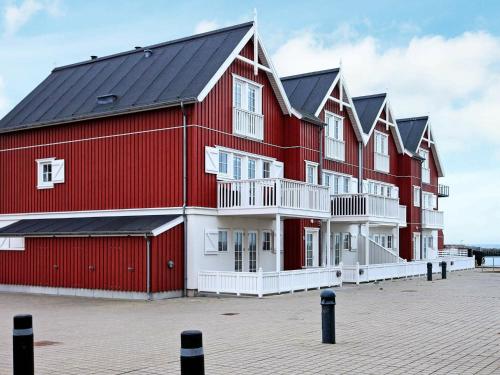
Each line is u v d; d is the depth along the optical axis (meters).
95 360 10.08
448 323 14.23
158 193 23.03
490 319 14.94
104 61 29.41
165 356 10.34
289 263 27.81
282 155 27.92
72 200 25.61
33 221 26.45
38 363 9.88
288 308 17.45
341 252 32.06
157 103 22.67
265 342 11.61
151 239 21.05
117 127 24.39
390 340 11.79
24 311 17.78
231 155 24.38
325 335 11.46
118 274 21.70
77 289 22.86
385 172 37.91
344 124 33.00
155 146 23.23
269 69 26.48
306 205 24.67
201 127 22.73
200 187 22.58
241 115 24.86
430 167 47.34
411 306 17.89
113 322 15.02
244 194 23.14
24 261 24.67
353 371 9.02
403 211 38.25
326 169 30.58
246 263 25.00
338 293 22.30
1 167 28.34
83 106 25.84
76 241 23.03
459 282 28.45
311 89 31.27
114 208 24.22
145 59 27.11
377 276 29.06
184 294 22.08
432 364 9.50
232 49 24.08
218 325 14.10
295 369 9.17
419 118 45.50
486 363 9.58
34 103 28.69
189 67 24.28
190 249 22.16
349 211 29.23
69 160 25.83
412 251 40.16
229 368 9.27
